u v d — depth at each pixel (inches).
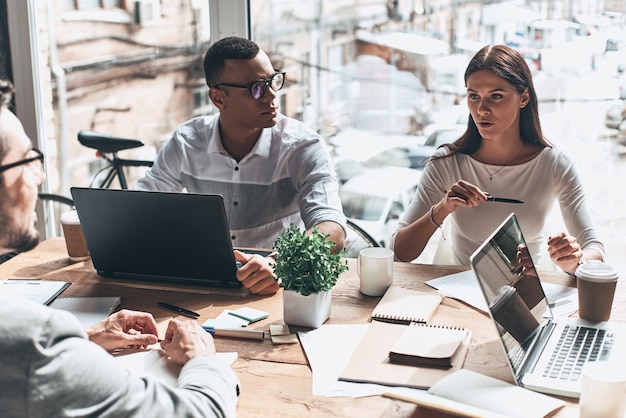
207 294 77.8
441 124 121.0
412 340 63.2
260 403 55.7
